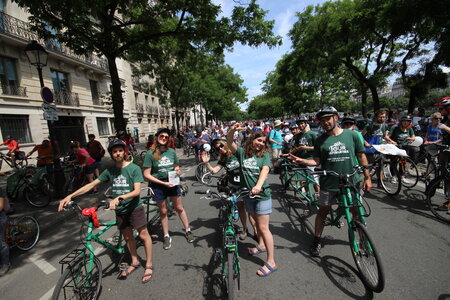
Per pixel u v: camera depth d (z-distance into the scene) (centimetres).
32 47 534
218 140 337
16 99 1206
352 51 1378
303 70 1756
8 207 319
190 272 274
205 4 723
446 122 414
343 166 264
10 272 303
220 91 3094
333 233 343
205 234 369
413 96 1417
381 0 1153
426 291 218
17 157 971
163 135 326
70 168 690
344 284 238
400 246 292
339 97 3125
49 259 330
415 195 455
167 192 335
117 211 258
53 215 477
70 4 571
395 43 1555
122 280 266
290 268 268
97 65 1855
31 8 575
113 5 716
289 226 375
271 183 639
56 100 1472
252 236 350
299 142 461
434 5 854
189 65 1196
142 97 2795
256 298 226
